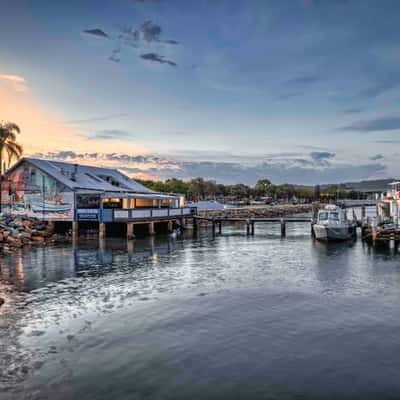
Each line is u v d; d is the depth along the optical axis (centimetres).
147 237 3978
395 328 1176
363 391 816
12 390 821
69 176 4331
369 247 3131
